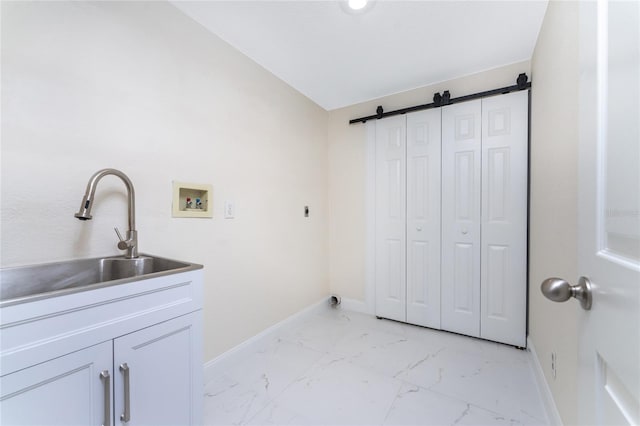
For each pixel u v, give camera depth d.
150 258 1.25
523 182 1.96
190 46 1.54
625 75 0.44
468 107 2.15
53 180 1.05
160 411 0.97
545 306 1.43
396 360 1.83
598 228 0.52
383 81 2.27
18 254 0.97
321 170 2.75
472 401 1.43
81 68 1.12
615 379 0.45
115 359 0.85
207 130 1.63
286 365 1.78
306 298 2.52
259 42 1.77
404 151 2.44
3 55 0.94
